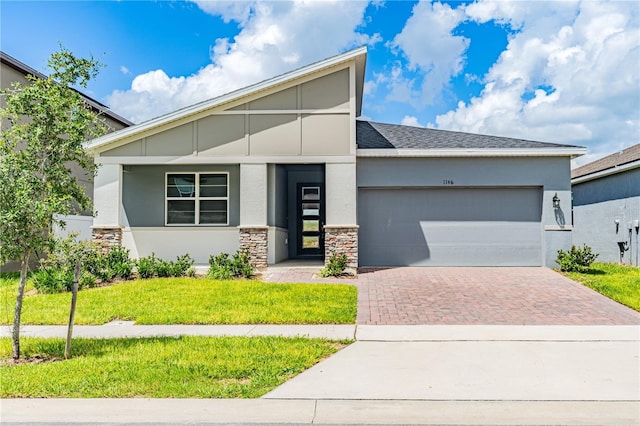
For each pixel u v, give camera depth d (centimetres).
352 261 1443
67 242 730
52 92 706
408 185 1541
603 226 1930
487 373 633
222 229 1597
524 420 490
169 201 1642
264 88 1481
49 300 1102
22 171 679
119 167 1517
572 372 637
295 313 970
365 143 1614
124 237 1602
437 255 1551
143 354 698
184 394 550
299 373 628
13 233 677
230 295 1128
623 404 530
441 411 512
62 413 505
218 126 1502
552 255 1513
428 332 852
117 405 524
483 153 1519
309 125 1485
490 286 1250
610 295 1131
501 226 1547
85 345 760
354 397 548
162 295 1130
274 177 1574
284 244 1808
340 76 1487
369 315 981
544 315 978
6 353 722
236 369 629
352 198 1466
